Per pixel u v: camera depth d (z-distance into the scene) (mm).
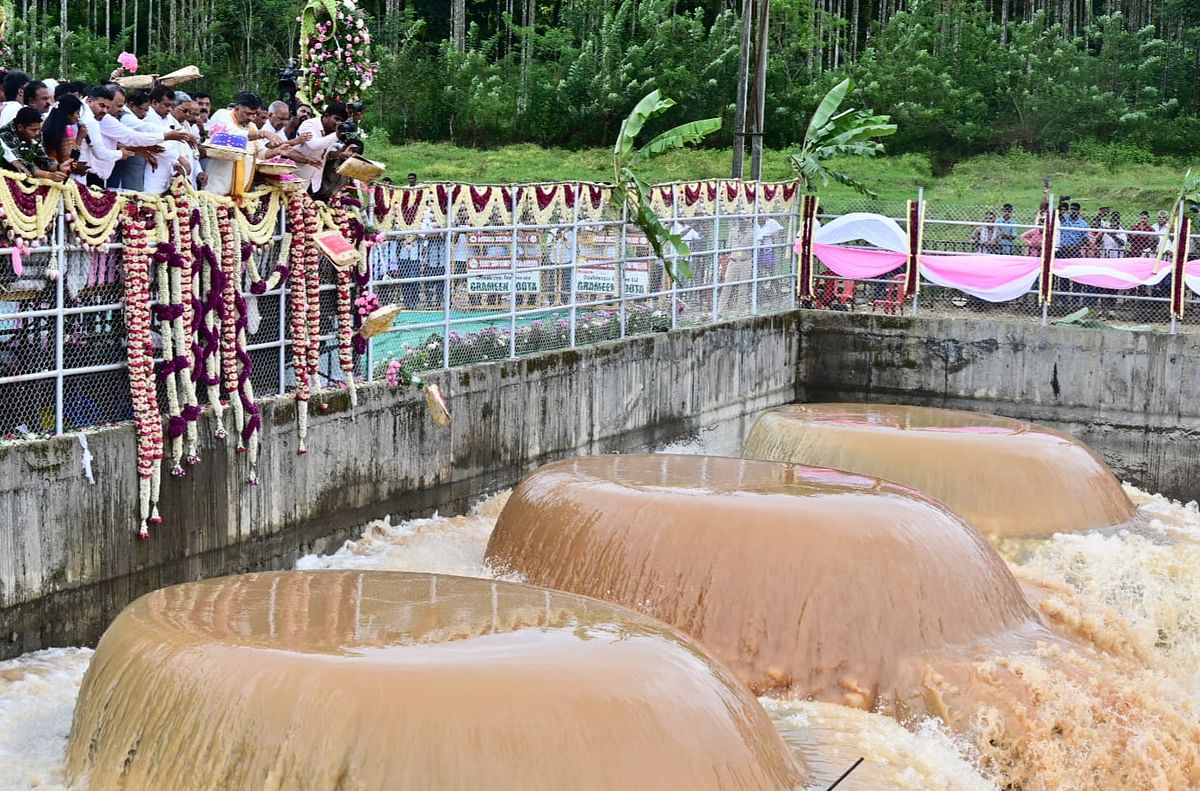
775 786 8273
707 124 18516
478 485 15438
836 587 10961
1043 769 10117
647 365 18438
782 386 22625
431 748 7262
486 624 8633
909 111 44656
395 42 46250
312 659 7766
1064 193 38906
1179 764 10398
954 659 10852
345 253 12594
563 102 43375
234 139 11602
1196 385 20641
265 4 44281
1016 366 21750
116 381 10938
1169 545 15453
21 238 9906
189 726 7672
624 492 12133
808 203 23219
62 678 9852
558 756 7355
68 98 10172
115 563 10773
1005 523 15164
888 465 15578
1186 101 49281
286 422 12578
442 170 37406
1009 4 60031
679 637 8930
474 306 15719
